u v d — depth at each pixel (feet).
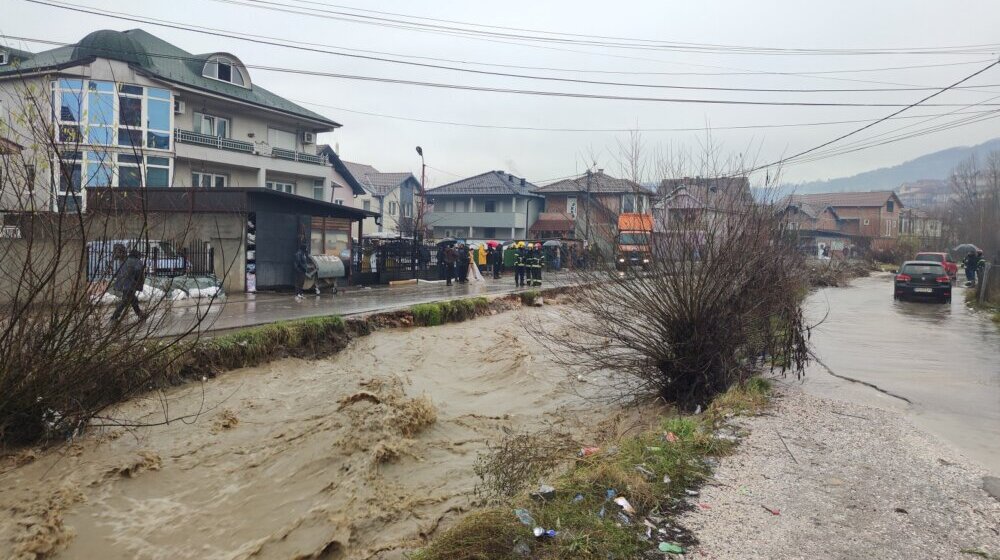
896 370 33.58
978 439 21.16
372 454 23.80
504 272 128.06
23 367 21.13
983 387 29.43
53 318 21.72
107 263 22.77
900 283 76.23
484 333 52.85
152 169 95.86
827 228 221.87
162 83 95.96
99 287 22.65
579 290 30.09
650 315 28.48
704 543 13.12
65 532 17.85
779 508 14.94
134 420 26.11
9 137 20.80
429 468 23.54
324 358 40.34
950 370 33.63
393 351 43.91
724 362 28.45
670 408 28.60
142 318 23.72
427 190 198.29
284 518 19.21
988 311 64.39
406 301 60.03
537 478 19.57
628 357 29.58
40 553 16.97
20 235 21.43
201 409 28.27
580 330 31.86
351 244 79.00
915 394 27.94
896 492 16.05
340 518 19.02
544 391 35.53
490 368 40.91
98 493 20.03
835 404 25.70
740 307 28.78
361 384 34.27
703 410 27.50
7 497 19.03
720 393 27.99
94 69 88.74
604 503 14.75
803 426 22.22
